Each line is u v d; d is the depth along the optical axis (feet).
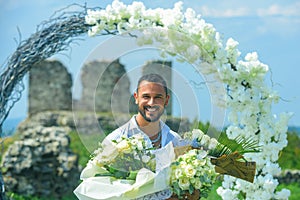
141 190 14.75
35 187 36.83
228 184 17.06
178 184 14.80
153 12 16.58
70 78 74.38
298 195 38.09
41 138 37.93
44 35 17.54
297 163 45.80
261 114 16.78
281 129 16.74
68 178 37.70
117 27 16.70
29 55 17.63
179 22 16.35
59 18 17.51
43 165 37.19
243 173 15.55
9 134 18.58
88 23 16.76
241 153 16.15
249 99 16.53
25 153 36.96
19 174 36.65
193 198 15.08
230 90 16.66
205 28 16.34
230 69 16.55
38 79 73.61
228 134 16.61
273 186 16.57
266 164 16.67
